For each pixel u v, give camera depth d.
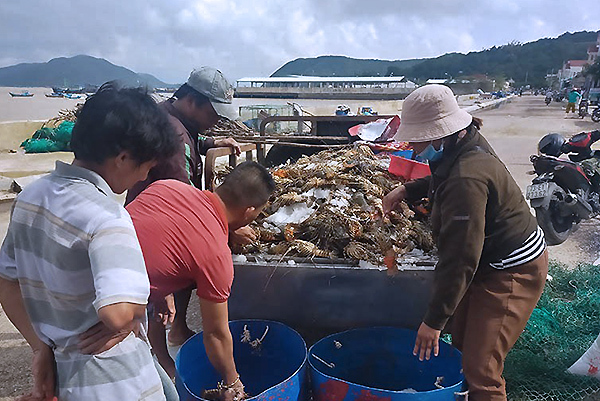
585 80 66.62
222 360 2.04
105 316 1.19
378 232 2.83
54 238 1.33
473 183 1.97
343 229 2.87
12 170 9.93
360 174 3.41
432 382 2.59
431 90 2.08
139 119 1.36
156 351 2.64
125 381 1.48
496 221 2.11
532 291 2.20
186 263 1.88
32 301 1.46
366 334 2.63
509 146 13.76
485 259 2.19
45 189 1.39
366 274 2.65
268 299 2.77
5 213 6.57
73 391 1.44
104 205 1.33
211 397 2.15
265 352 2.68
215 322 1.96
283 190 3.25
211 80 2.86
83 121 1.37
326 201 3.09
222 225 2.03
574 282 4.07
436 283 2.04
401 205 3.07
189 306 3.92
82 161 1.40
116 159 1.38
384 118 5.84
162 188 2.05
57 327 1.43
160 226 1.89
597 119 22.45
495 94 71.06
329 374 2.55
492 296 2.19
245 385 2.71
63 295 1.36
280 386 2.07
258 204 2.12
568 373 2.79
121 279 1.22
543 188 4.48
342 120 5.96
